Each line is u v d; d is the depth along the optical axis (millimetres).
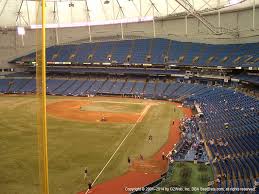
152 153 46719
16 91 112188
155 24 110062
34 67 121875
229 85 87188
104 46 115250
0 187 35469
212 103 73375
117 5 106000
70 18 112750
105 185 36031
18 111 78125
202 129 55594
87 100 95688
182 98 90062
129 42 113438
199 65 93000
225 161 39000
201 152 43844
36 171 39812
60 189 35062
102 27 117062
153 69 106062
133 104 88000
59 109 81625
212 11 89188
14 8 111750
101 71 112688
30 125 63438
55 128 61906
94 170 40438
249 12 84188
